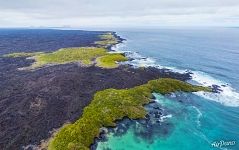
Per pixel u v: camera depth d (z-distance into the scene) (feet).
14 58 324.39
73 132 118.01
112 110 141.08
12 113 147.84
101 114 136.15
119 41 535.19
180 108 153.79
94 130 122.72
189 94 176.14
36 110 151.53
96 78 212.23
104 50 353.10
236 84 203.72
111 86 190.70
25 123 135.74
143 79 208.03
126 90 169.48
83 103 158.51
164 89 177.37
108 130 127.03
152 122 136.05
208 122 137.08
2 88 197.57
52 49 399.85
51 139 119.14
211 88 189.78
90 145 113.70
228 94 178.70
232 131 127.85
